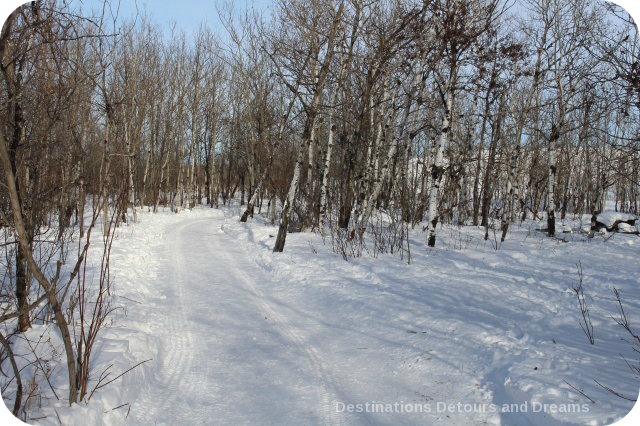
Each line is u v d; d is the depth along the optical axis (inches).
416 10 499.8
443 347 233.5
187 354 237.3
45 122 226.2
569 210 1494.8
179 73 1162.6
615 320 263.9
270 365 223.8
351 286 362.9
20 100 202.7
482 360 214.2
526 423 161.3
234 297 351.3
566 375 181.9
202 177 1624.0
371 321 285.1
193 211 1210.0
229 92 1219.2
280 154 889.5
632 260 465.4
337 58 588.1
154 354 224.2
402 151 914.7
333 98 621.3
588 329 249.8
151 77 868.0
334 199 789.9
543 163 1150.3
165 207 1307.8
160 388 197.0
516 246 563.2
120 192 205.3
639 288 340.5
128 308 290.5
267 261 476.4
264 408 181.5
